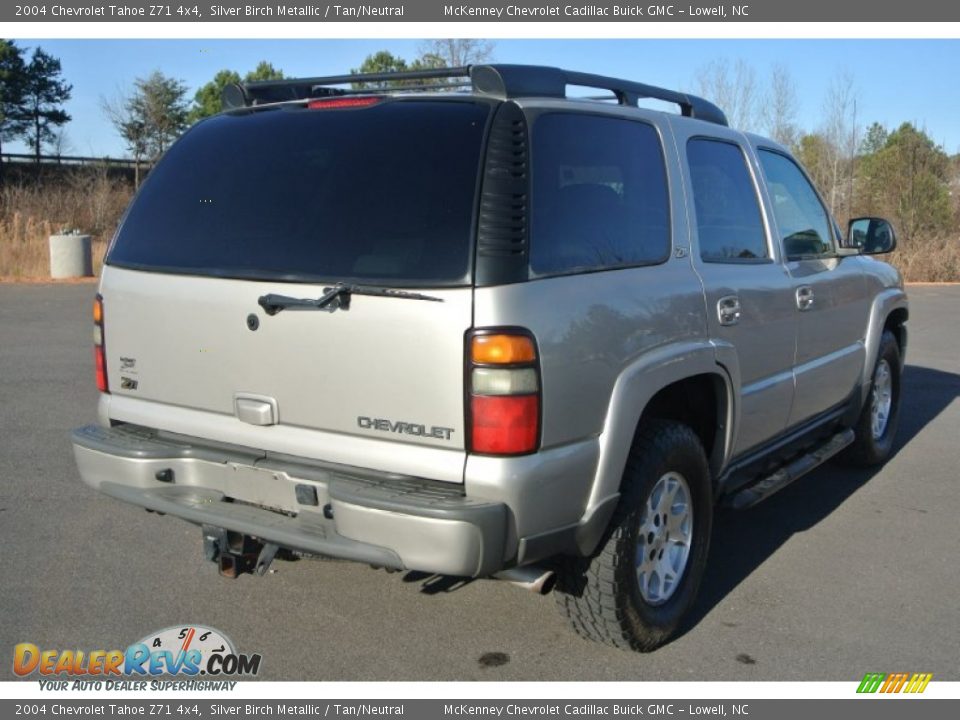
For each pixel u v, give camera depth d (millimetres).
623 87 3916
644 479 3500
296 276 3211
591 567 3461
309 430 3246
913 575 4547
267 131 3611
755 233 4578
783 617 4074
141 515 5152
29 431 6828
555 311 3088
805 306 4816
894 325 6547
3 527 4930
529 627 3947
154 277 3580
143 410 3656
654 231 3785
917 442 7133
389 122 3354
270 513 3342
